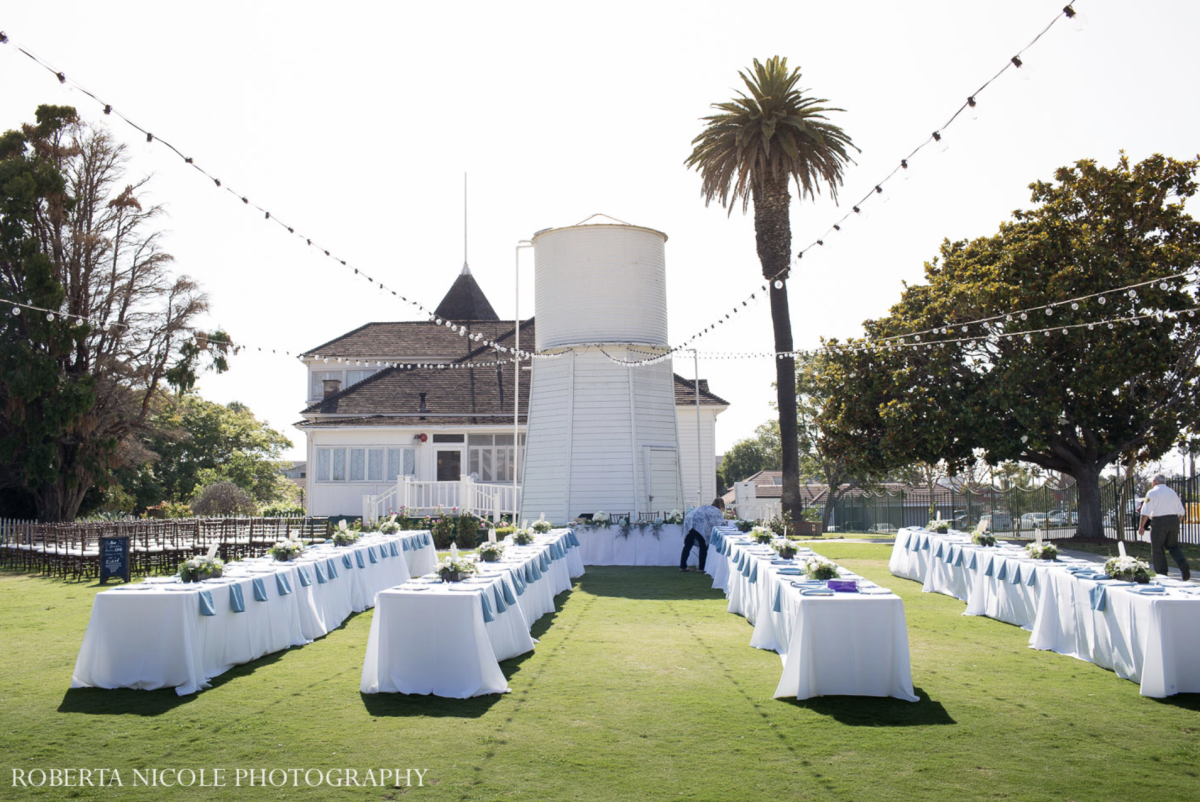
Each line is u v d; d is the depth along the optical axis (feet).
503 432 106.93
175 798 18.13
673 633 35.88
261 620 31.76
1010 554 39.70
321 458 107.86
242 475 176.24
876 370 87.04
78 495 98.58
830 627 25.31
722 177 88.12
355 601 43.29
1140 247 75.97
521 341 122.93
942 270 86.89
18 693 26.50
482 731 22.26
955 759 20.06
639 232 81.10
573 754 20.51
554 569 47.57
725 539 51.13
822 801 17.61
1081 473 81.92
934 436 79.61
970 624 38.06
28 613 42.09
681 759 20.11
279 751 20.94
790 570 32.07
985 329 77.77
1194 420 77.15
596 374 78.89
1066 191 79.15
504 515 90.12
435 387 114.52
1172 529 45.73
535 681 27.40
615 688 26.45
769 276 86.53
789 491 87.76
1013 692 25.91
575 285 80.12
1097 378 72.49
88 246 97.66
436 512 83.51
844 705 24.44
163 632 26.91
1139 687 26.45
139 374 100.53
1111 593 28.45
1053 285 73.31
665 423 81.46
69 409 90.22
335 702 25.25
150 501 135.85
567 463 78.13
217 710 24.49
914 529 55.57
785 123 84.02
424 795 18.12
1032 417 73.97
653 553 68.23
